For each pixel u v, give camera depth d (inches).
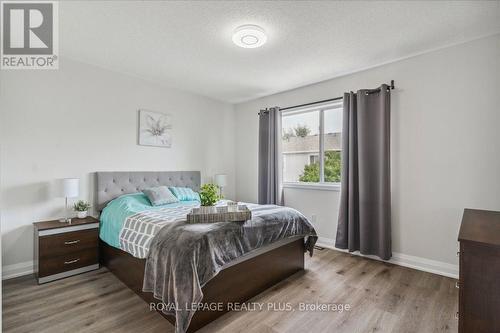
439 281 101.4
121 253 101.0
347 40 102.0
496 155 97.5
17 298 87.8
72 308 81.6
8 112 104.6
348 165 134.0
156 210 112.9
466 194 103.6
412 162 116.6
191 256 68.7
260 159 177.0
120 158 137.4
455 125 106.0
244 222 87.8
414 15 85.0
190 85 157.9
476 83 101.4
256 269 91.0
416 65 115.6
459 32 96.1
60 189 109.8
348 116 134.3
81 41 103.0
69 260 105.5
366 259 125.5
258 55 116.0
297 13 84.0
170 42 104.0
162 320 75.2
